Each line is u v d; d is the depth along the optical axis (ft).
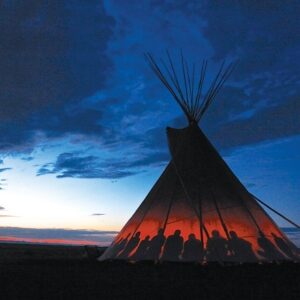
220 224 40.98
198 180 44.29
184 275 34.35
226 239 39.73
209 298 25.76
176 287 29.30
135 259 40.57
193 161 45.60
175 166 45.39
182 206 42.70
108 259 43.75
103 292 27.86
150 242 41.29
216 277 33.06
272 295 26.86
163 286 29.78
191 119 48.62
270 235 41.73
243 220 41.63
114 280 32.50
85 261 53.47
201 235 40.04
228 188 44.06
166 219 42.34
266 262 38.50
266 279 32.35
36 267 43.93
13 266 45.83
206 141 47.42
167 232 41.24
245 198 44.09
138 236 42.83
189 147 46.55
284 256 39.75
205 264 38.29
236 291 27.94
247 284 30.40
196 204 42.47
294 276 33.94
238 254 38.50
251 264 38.75
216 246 39.11
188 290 28.12
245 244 39.58
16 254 97.19
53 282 31.83
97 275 35.53
